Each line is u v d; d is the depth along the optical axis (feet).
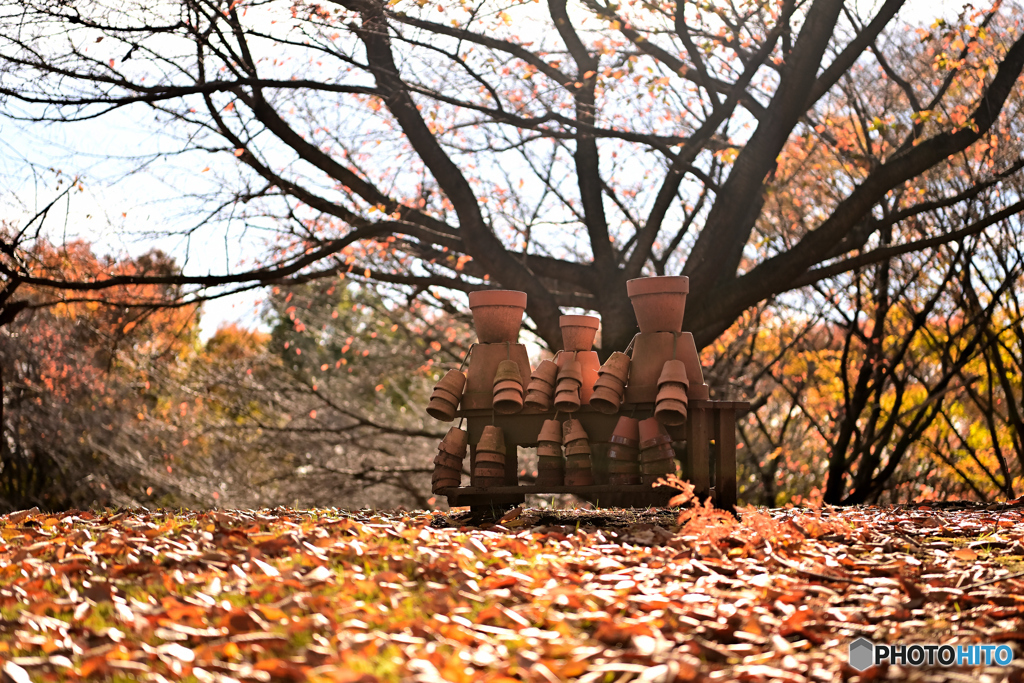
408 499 74.13
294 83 39.37
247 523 17.43
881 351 57.62
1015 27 44.60
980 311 54.80
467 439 21.20
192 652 8.82
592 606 10.57
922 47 48.21
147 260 52.26
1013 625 10.43
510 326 21.20
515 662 8.61
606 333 44.19
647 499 19.13
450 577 12.15
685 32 39.78
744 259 62.03
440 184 42.91
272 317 78.02
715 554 14.28
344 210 46.85
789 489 69.97
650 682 7.93
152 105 40.57
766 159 40.16
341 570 12.73
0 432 61.46
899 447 56.65
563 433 20.10
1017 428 54.95
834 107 52.44
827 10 37.24
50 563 14.06
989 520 20.90
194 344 80.02
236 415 73.51
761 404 63.52
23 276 39.50
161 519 20.44
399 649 8.79
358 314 75.46
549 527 17.49
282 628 9.61
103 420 66.95
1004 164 47.42
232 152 44.55
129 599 11.27
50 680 8.33
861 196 41.57
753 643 9.59
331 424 72.49
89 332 61.82
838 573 13.29
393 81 40.09
